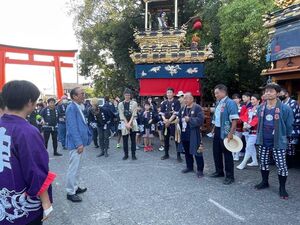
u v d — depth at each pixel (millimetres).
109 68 23578
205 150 9992
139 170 7320
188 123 6836
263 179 5688
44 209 2221
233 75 16859
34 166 2139
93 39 20500
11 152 2148
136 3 18500
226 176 6117
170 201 5074
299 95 8352
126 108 8656
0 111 2691
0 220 2188
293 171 7051
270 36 8523
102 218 4422
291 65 7695
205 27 16625
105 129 9234
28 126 2227
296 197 5188
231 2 13273
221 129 6141
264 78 15797
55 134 9703
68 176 5160
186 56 13086
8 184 2150
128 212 4625
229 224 4125
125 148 8688
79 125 5172
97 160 8633
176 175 6793
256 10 11539
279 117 5172
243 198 5164
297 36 7430
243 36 12352
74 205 4973
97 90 25438
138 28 18328
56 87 18906
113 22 18359
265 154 5551
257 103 7203
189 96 6824
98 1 19172
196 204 4910
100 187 5941
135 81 19344
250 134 7180
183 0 16859
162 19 15633
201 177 6578
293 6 7520
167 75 13461
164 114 8906
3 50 17016
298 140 7312
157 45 14195
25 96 2242
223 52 14258
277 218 4297
